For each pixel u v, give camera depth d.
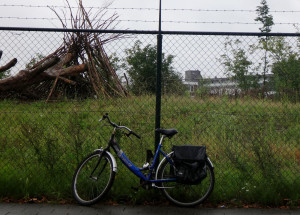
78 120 5.85
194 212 3.99
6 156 5.24
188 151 4.11
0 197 4.32
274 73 4.85
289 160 5.09
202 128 5.93
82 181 4.39
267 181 4.48
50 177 4.62
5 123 6.32
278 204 4.19
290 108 5.16
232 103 5.13
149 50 6.56
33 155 5.00
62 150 4.97
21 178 4.51
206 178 4.27
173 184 4.31
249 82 4.79
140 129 5.99
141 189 4.35
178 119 6.02
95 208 4.10
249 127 5.55
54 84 11.84
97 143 5.19
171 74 4.83
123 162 4.29
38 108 8.11
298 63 4.76
